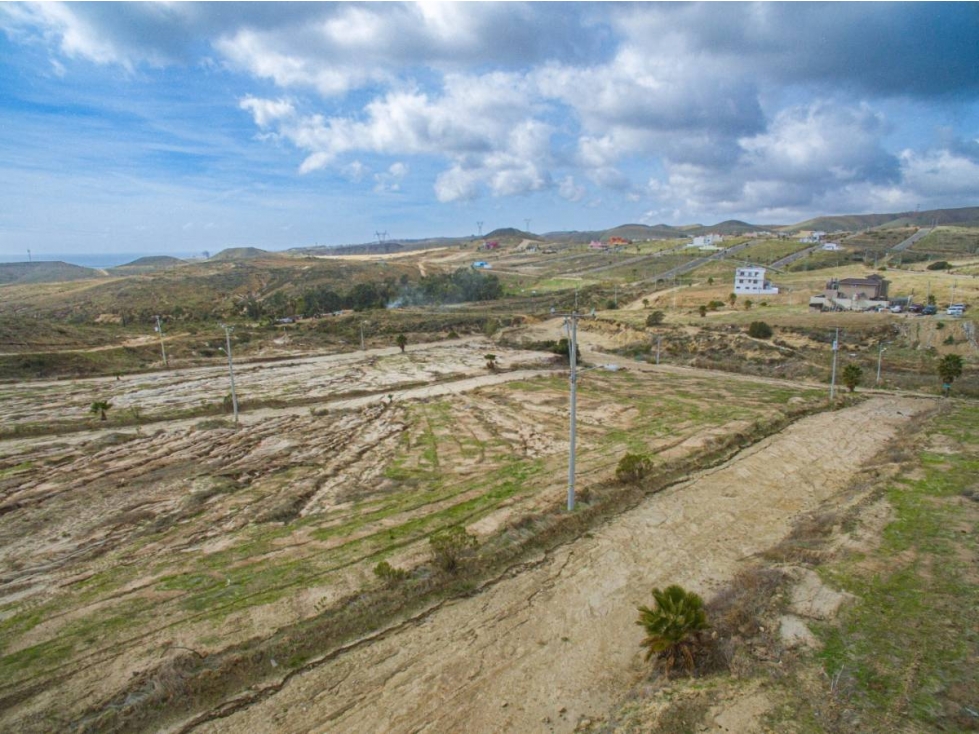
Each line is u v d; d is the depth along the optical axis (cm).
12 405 5369
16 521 2630
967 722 1192
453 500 2631
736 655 1481
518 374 6819
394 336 10744
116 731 1295
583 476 2905
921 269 12119
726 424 3938
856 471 3130
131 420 4775
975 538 2094
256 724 1329
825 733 1190
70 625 1669
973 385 5234
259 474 3306
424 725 1327
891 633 1541
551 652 1602
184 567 2034
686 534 2364
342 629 1664
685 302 11412
